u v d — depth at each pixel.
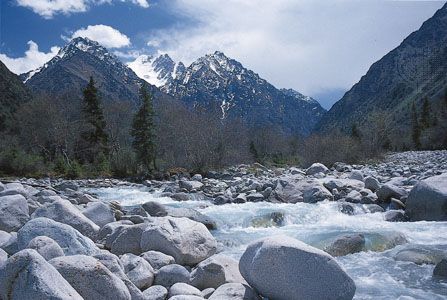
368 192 17.62
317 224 14.30
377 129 53.81
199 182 26.33
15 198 10.88
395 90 196.00
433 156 46.12
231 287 6.86
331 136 48.53
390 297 7.71
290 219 14.88
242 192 21.41
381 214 15.16
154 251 8.77
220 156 40.94
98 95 52.50
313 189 18.48
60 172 41.06
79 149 54.25
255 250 6.99
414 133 84.75
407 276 8.79
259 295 6.95
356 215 15.40
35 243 6.73
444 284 8.32
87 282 5.73
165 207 15.11
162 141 49.12
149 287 7.37
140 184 32.72
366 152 49.44
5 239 8.71
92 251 7.97
